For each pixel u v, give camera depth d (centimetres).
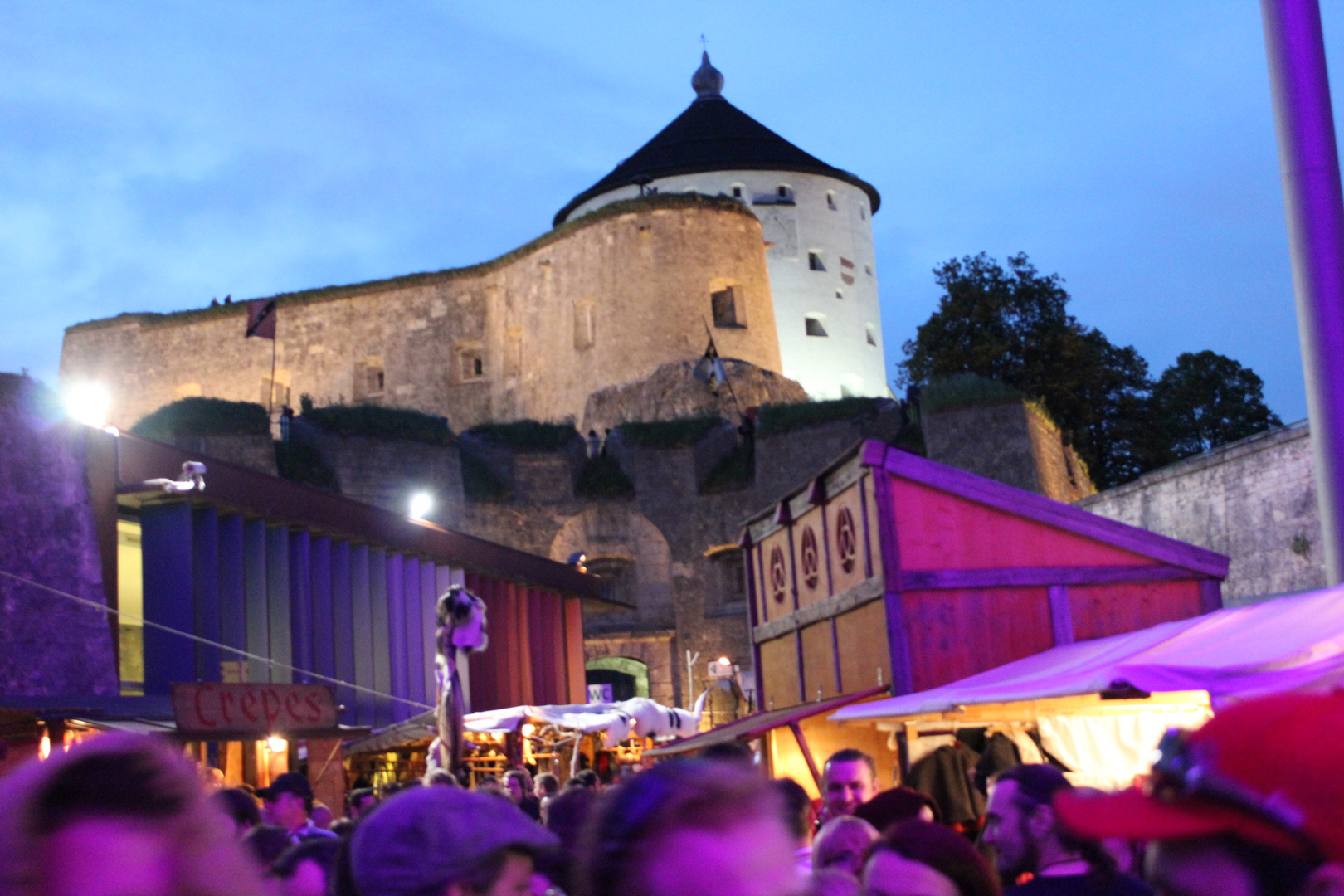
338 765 1800
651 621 4441
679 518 4522
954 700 1116
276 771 1834
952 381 4347
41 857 187
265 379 6378
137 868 188
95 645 1947
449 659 1784
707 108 6762
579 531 4519
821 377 6222
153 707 1730
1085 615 1548
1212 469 2520
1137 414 5603
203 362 6506
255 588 2344
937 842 395
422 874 271
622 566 4531
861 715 1252
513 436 4588
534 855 286
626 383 5309
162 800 193
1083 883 464
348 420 4378
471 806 283
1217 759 194
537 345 5825
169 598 2158
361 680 2628
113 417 6575
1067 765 1249
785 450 4459
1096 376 5484
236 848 202
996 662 1527
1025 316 5619
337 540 2631
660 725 2319
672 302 5447
